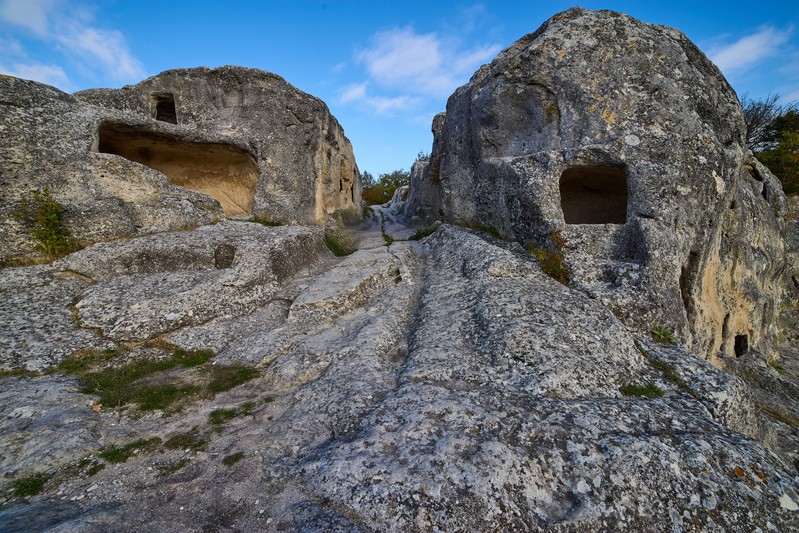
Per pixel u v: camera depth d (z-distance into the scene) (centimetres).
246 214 1372
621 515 330
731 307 1133
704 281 904
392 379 534
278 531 311
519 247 930
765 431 598
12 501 350
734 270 1141
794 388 964
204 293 756
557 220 852
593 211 1128
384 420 421
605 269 771
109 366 601
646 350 606
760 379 991
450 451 367
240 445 425
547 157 885
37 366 573
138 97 1268
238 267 838
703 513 336
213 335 693
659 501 342
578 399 465
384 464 360
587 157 851
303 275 983
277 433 441
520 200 924
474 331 617
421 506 321
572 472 361
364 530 309
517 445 382
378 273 925
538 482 351
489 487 336
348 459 368
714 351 1018
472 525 313
